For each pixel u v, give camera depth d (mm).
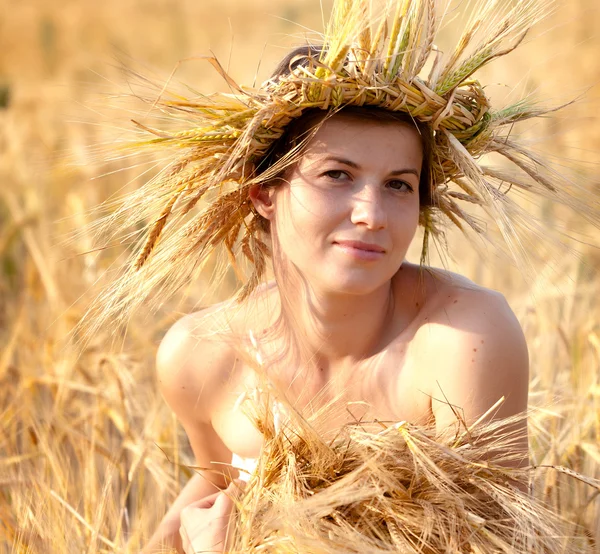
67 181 10719
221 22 35000
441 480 3920
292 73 4266
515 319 4473
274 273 4773
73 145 10133
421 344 4508
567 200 4703
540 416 5578
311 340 4695
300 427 4141
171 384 5168
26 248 9891
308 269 4371
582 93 5102
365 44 4172
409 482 4035
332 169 4242
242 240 4945
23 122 14234
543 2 4477
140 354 7051
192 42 30312
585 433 5668
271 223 4684
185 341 5125
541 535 4008
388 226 4227
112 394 6699
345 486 3904
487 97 4535
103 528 5352
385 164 4219
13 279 9547
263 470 4168
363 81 4152
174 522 5211
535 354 6867
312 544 3701
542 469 5156
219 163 4586
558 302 7258
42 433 6098
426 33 4223
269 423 4293
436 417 4438
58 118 13656
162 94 4422
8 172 11594
